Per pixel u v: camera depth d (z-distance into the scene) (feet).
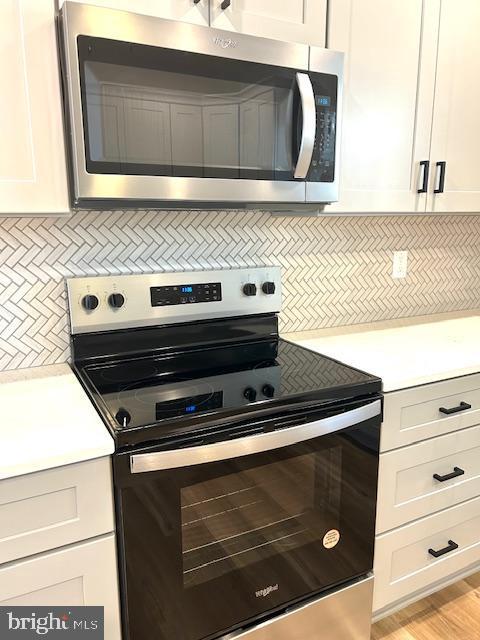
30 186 3.97
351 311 7.15
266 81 4.53
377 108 5.45
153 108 4.12
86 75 3.84
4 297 4.99
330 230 6.71
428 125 5.84
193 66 4.19
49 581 3.60
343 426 4.52
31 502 3.42
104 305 5.22
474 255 8.16
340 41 5.09
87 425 3.81
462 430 5.61
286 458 4.33
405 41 5.48
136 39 3.93
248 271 5.98
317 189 5.01
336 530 4.83
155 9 4.17
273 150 4.70
